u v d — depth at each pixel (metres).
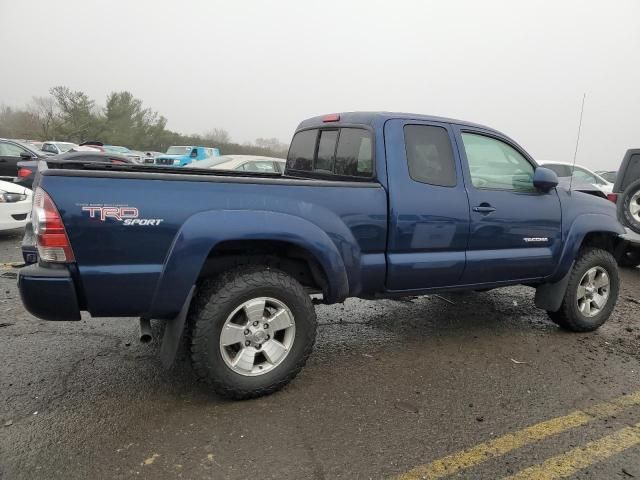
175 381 3.47
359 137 3.87
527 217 4.25
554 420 3.13
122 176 2.76
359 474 2.54
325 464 2.61
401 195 3.60
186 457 2.62
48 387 3.33
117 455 2.62
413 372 3.77
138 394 3.28
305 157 4.62
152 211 2.81
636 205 6.79
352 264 3.44
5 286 5.67
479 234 4.00
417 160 3.74
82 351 3.94
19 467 2.50
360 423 3.01
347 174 3.96
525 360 4.07
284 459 2.64
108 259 2.76
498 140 4.23
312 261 3.40
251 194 3.07
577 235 4.54
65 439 2.75
